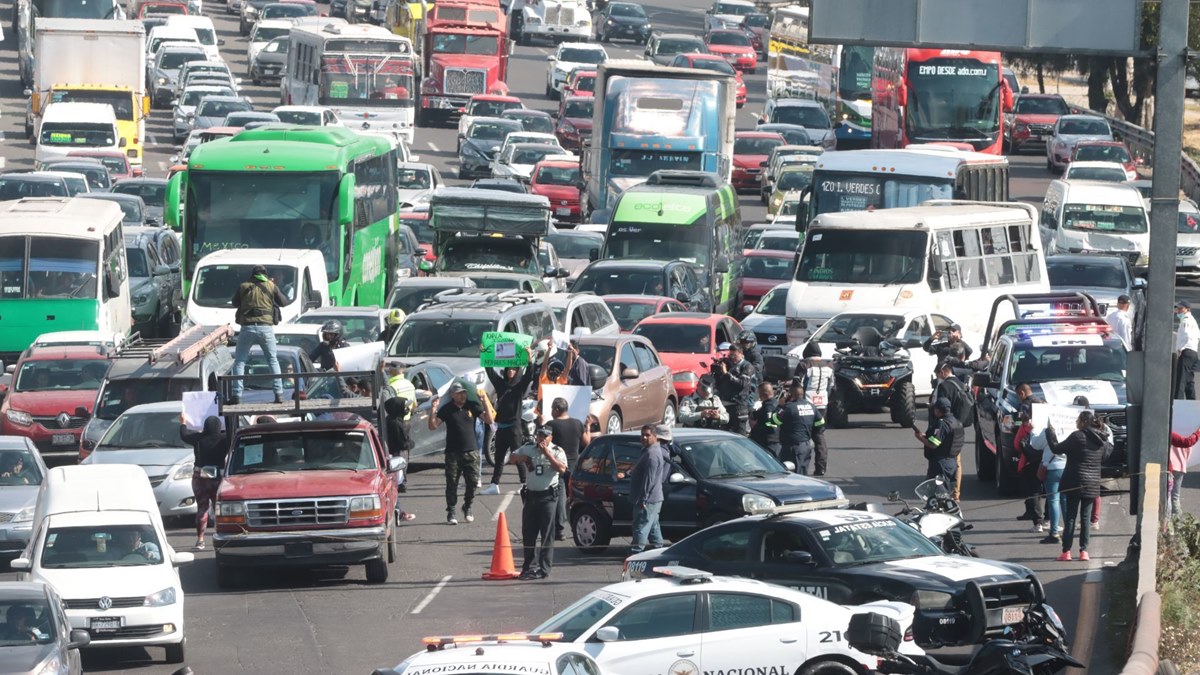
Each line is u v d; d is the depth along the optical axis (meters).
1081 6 61.06
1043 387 78.31
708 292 130.50
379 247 126.44
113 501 61.22
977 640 39.56
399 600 64.38
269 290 81.38
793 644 46.06
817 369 85.69
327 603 64.50
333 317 100.88
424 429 86.12
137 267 130.75
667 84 153.50
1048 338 81.31
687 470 67.81
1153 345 61.50
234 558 66.19
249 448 69.94
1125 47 61.03
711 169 152.50
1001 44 61.38
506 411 80.25
